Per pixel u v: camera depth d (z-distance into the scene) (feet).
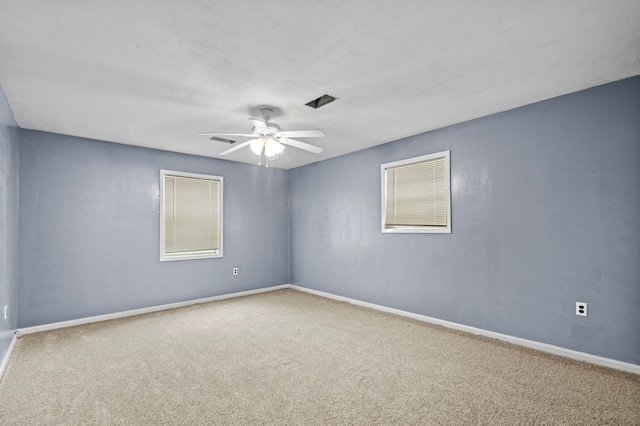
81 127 12.61
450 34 6.75
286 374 8.71
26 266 12.49
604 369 8.82
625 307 8.77
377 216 15.64
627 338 8.72
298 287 20.44
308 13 6.02
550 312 10.06
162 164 16.16
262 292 19.67
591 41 7.04
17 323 12.16
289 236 21.13
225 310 15.42
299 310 15.38
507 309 11.03
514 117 10.96
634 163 8.70
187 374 8.74
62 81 8.69
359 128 13.07
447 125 12.73
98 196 14.25
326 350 10.37
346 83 8.98
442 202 13.01
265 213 20.16
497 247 11.30
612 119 9.05
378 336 11.65
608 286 9.04
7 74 8.26
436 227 13.19
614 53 7.54
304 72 8.33
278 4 5.74
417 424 6.51
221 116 11.47
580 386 7.96
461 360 9.53
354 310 15.35
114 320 13.91
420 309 13.71
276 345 10.84
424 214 13.66
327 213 18.45
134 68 8.04
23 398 7.57
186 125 12.42
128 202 15.05
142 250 15.37
